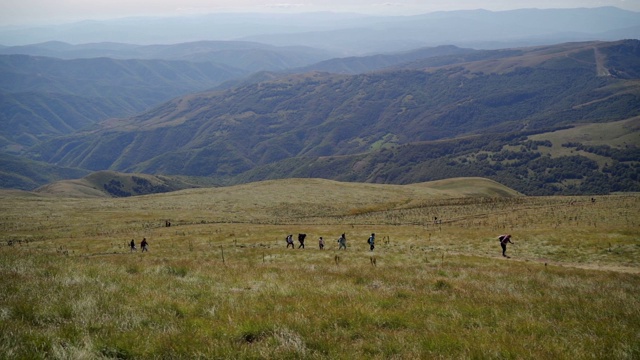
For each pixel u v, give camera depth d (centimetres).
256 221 8250
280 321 948
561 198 9462
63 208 9850
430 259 3000
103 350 759
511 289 1652
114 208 9981
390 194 12569
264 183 14700
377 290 1462
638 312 1243
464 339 875
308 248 4019
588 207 6525
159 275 1716
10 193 19162
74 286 1291
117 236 5800
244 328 894
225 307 1104
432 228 5847
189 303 1154
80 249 4478
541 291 1647
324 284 1580
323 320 978
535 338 927
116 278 1521
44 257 2169
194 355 743
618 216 5331
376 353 788
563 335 966
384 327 983
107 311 1030
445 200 10600
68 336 812
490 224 5853
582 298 1470
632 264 2997
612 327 1043
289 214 9550
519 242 4053
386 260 2920
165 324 941
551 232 4369
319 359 749
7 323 850
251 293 1347
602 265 3016
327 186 13775
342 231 5719
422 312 1144
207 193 12556
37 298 1098
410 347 820
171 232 6141
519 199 9656
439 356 766
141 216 8619
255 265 2338
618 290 1708
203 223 7769
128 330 879
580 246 3622
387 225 6769
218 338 849
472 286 1691
